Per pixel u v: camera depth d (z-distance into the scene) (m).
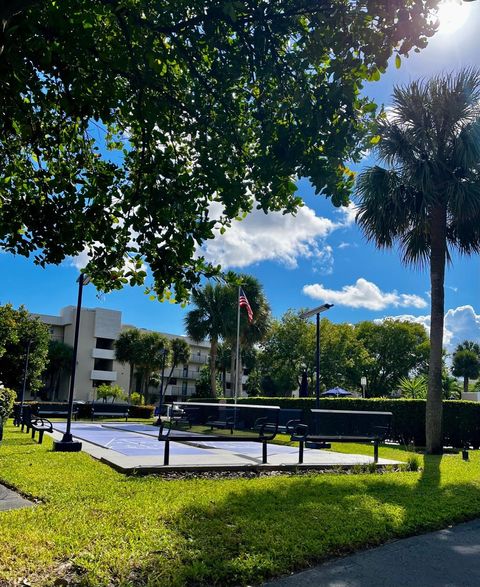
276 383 52.19
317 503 5.94
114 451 10.62
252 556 4.03
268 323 36.06
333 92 3.95
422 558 4.39
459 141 13.94
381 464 9.47
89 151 5.53
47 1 3.72
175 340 54.34
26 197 5.18
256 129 4.90
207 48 4.70
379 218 15.23
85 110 4.48
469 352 66.31
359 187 15.33
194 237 4.55
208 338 35.88
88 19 3.86
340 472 8.88
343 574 3.93
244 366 57.50
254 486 6.95
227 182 4.54
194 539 4.36
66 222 4.78
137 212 4.48
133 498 5.87
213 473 8.19
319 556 4.24
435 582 3.82
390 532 5.03
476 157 13.91
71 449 10.65
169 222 4.49
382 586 3.70
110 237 4.74
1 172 5.20
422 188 14.08
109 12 4.19
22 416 15.59
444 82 14.43
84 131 5.20
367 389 52.88
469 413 16.61
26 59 4.20
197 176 4.95
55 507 5.33
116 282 5.10
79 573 3.57
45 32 3.96
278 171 4.31
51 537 4.24
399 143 14.46
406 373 52.84
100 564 3.68
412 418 16.94
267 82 4.58
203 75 4.87
